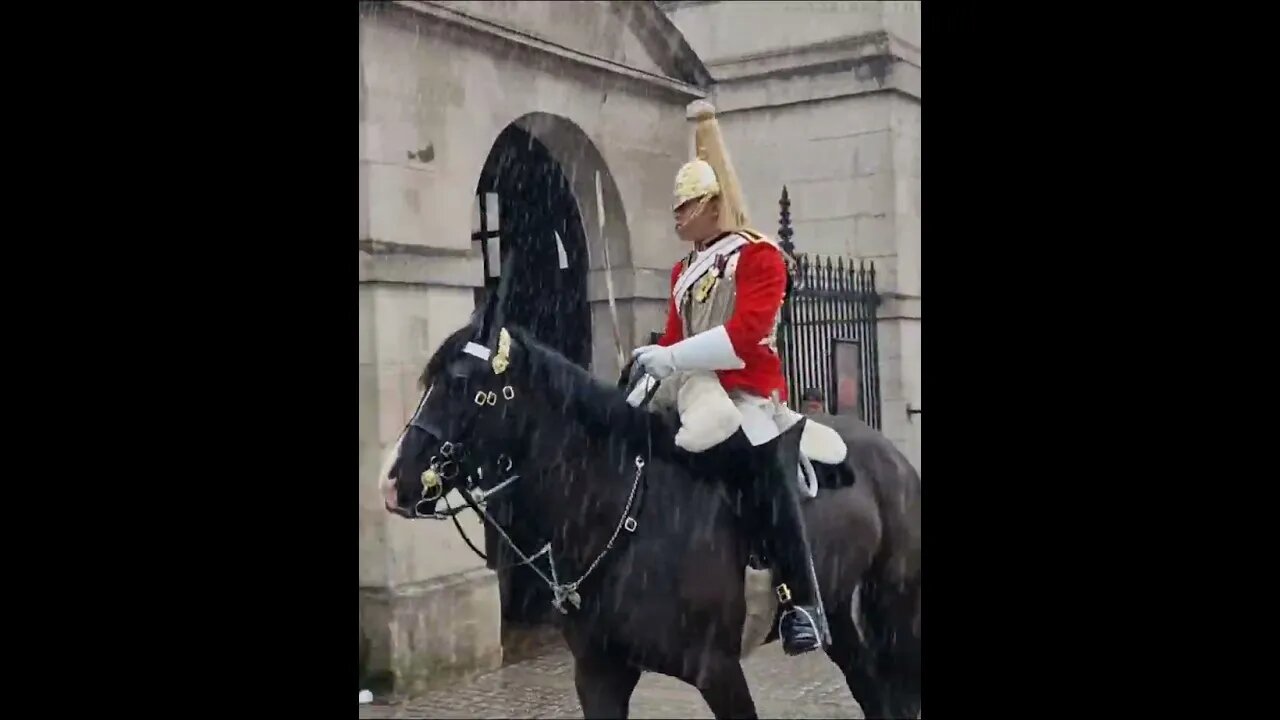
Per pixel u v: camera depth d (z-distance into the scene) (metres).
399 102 4.64
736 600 3.45
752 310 3.46
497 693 4.52
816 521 3.67
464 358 3.29
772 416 3.60
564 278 5.22
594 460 3.38
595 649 3.46
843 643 3.99
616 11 5.25
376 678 4.48
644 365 3.47
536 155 5.28
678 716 4.27
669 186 5.24
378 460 4.51
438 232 4.77
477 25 4.86
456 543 4.70
